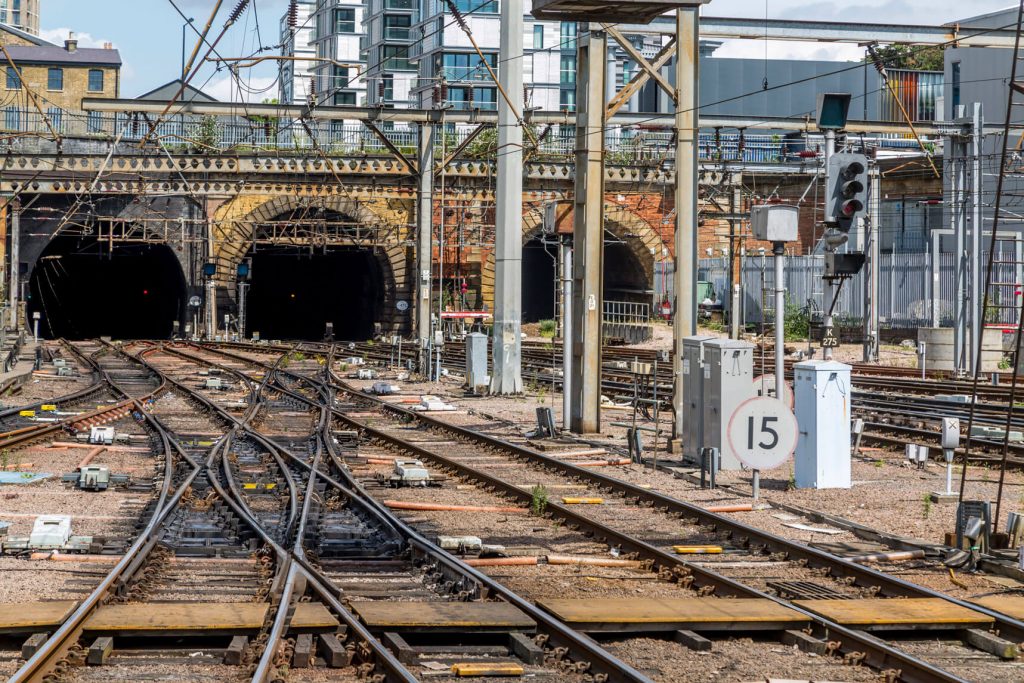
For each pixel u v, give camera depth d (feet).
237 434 90.33
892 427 93.91
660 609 37.19
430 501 61.57
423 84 338.75
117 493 63.16
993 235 48.24
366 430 92.22
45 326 321.73
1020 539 49.21
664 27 148.46
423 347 159.53
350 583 42.57
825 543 51.26
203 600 39.06
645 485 67.97
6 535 48.29
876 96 332.80
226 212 257.96
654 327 251.19
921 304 208.13
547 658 33.42
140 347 231.50
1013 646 34.63
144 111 182.19
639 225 261.03
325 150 252.01
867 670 32.96
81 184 218.38
